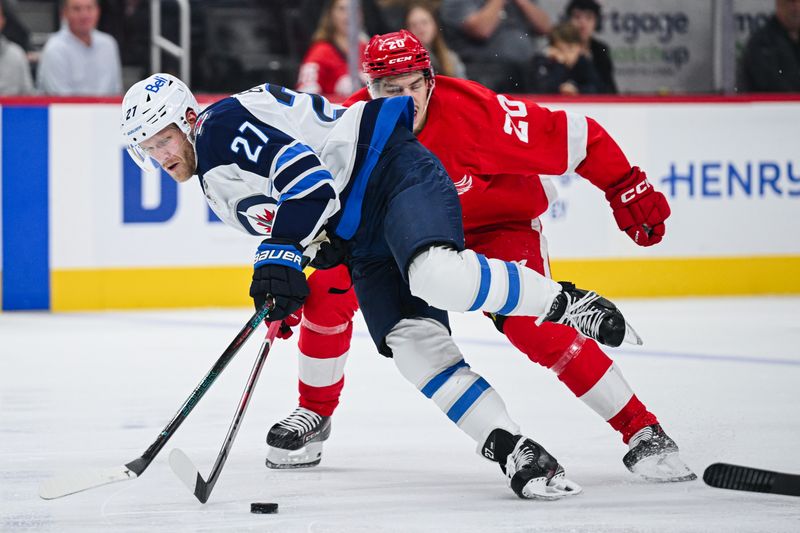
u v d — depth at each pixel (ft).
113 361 53.57
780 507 25.55
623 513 25.13
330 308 31.27
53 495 24.88
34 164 75.41
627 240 81.20
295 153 26.20
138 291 76.89
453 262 25.73
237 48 82.99
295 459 31.27
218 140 26.45
